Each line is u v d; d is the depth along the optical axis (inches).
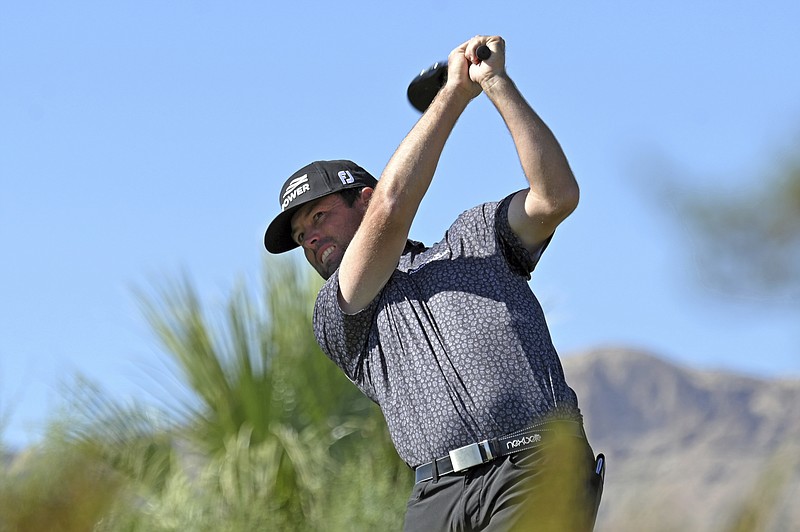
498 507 356.2
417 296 394.9
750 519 78.8
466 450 365.4
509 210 395.9
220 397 1036.5
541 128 390.6
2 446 291.6
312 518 949.2
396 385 389.4
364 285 392.5
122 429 935.7
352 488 935.0
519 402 365.4
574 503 101.0
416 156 384.8
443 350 380.2
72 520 167.9
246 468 985.5
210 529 913.5
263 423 1031.6
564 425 106.0
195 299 1061.8
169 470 981.2
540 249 399.9
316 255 464.1
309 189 458.3
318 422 1038.4
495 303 383.6
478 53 397.4
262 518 929.5
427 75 419.5
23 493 166.9
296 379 1045.2
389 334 394.6
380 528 911.7
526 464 356.8
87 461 175.3
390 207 378.9
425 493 376.5
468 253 397.1
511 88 393.7
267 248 481.1
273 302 1071.0
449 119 394.9
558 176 381.4
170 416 1032.8
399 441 390.9
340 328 406.0
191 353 1044.5
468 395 370.0
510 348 374.3
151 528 874.8
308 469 997.8
